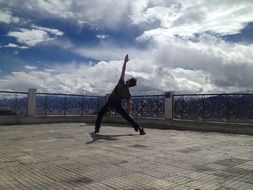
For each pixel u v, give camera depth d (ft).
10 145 17.38
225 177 10.44
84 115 38.55
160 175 10.69
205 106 28.19
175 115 31.14
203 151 15.43
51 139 20.06
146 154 14.57
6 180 10.21
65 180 10.18
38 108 34.83
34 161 13.07
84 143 18.25
